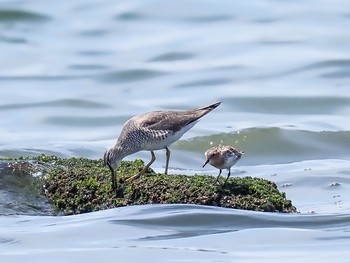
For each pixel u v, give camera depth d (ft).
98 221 43.06
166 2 115.85
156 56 99.45
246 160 69.15
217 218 43.04
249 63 96.12
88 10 114.52
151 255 38.88
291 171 62.85
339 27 107.24
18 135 76.43
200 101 85.40
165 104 84.89
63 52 102.17
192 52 100.22
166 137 48.24
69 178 46.09
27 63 98.94
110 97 87.45
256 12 113.50
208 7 114.62
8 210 44.62
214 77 92.22
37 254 38.99
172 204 44.19
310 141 72.95
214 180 46.21
